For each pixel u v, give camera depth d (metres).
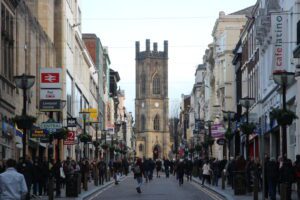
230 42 90.56
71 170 40.16
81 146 85.56
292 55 42.41
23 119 32.56
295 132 42.56
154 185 59.31
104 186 54.28
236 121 73.88
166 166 86.50
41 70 48.16
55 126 39.81
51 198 32.25
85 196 39.22
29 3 62.59
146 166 66.62
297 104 40.31
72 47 77.31
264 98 56.12
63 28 69.00
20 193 16.45
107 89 139.88
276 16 44.09
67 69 71.56
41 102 47.25
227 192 42.69
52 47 65.44
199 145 94.38
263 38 55.41
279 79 31.52
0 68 40.66
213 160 55.78
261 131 29.50
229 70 90.00
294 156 43.41
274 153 52.78
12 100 44.41
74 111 78.50
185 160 72.81
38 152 54.72
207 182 58.97
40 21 63.72
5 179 16.38
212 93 108.56
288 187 29.73
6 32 42.84
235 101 84.06
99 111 117.81
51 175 35.72
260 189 40.97
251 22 65.12
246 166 39.75
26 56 50.84
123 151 125.50
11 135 43.66
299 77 39.69
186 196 41.16
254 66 63.78
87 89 97.00
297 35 39.03
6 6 42.41
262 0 57.91
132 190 49.41
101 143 84.44
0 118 40.12
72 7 78.94
